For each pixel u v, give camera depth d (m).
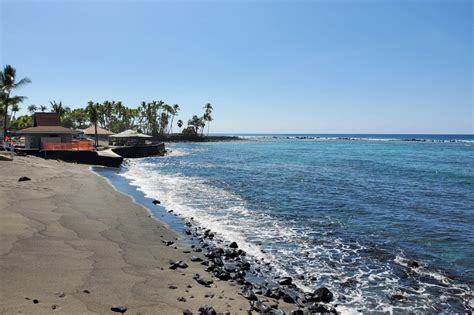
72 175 28.69
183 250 11.87
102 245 11.17
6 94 49.75
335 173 37.53
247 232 14.81
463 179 32.59
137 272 9.16
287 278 9.69
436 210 19.31
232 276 9.69
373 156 66.38
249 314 7.29
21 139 67.50
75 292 7.43
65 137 47.09
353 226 15.95
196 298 7.88
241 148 103.12
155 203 20.38
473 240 13.87
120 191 24.08
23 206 15.27
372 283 9.79
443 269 10.88
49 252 9.84
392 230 15.30
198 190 25.92
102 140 89.50
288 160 56.62
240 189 26.53
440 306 8.48
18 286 7.40
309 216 17.84
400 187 27.72
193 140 163.88
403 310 8.23
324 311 7.94
